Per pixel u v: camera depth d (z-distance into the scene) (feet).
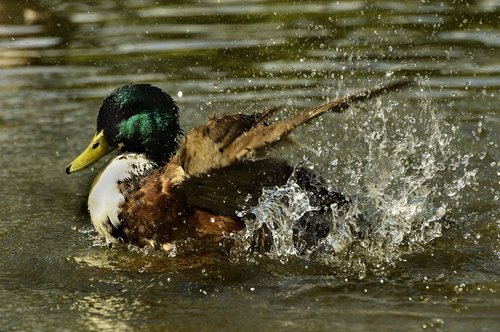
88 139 43.52
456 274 30.58
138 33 53.47
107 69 49.49
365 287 29.81
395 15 53.67
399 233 33.27
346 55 48.70
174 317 28.17
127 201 32.37
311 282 30.27
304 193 32.50
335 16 53.93
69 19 56.13
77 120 45.14
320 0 56.80
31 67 50.37
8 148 42.91
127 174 33.09
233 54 49.93
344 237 32.63
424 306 28.32
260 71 47.67
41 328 27.76
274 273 30.99
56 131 44.29
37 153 42.50
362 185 36.94
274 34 51.90
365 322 27.35
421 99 44.52
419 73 46.47
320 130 42.93
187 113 43.68
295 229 32.32
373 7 54.80
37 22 56.03
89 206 33.32
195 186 31.24
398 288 29.68
